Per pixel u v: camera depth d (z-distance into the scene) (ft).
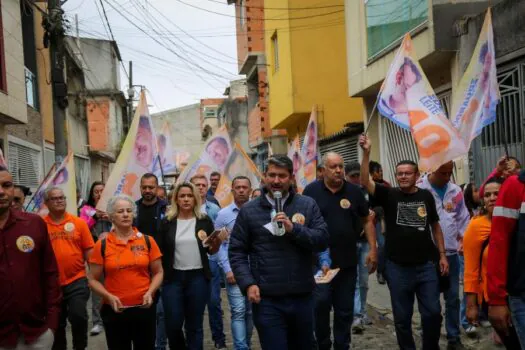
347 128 55.06
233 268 15.56
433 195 21.80
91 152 101.19
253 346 24.09
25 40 58.90
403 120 21.81
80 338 21.07
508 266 13.07
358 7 46.91
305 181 35.47
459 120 22.48
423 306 19.29
